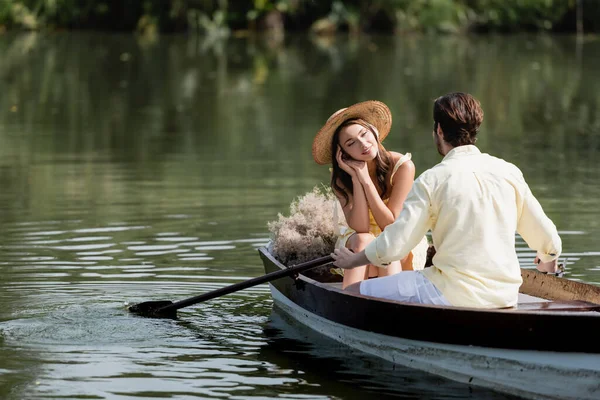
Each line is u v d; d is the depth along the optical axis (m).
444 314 6.21
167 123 19.62
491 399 6.14
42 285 8.62
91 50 35.69
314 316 7.46
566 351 6.02
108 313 7.88
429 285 6.42
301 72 29.31
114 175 14.09
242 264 9.37
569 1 45.12
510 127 19.14
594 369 5.96
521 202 6.34
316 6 44.88
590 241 10.04
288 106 22.11
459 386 6.36
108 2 44.16
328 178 13.70
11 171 14.43
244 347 7.14
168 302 7.90
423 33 45.00
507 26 46.03
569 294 7.32
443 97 6.36
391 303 6.43
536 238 6.42
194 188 13.06
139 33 43.34
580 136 17.88
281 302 8.10
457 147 6.30
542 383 6.11
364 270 7.30
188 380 6.44
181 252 9.78
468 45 39.03
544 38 42.75
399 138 17.47
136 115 20.84
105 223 11.04
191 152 16.11
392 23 44.88
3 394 6.15
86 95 24.08
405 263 7.50
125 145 16.92
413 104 22.25
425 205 6.19
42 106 22.17
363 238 7.32
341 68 30.38
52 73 28.69
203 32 43.53
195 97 23.77
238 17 44.09
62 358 6.84
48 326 7.52
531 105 22.16
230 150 16.30
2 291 8.43
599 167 14.67
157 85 26.16
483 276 6.21
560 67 30.23
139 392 6.21
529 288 7.63
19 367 6.64
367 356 6.93
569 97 23.47
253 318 7.90
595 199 12.27
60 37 41.12
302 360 6.83
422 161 15.16
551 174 14.15
